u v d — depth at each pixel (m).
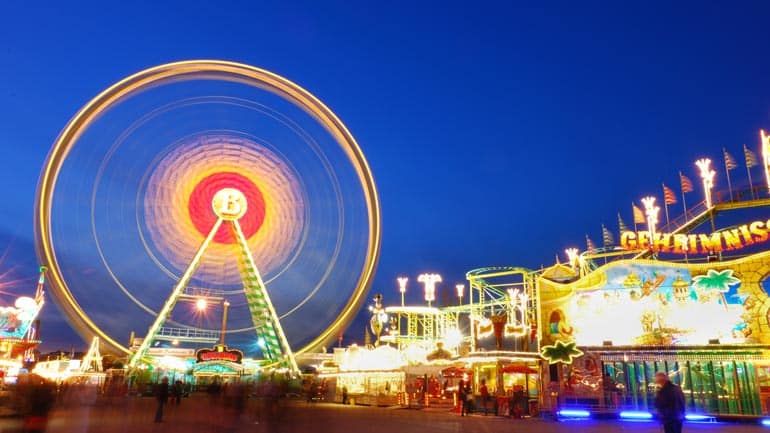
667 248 39.66
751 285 34.94
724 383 32.47
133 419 29.12
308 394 48.19
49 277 46.56
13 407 19.81
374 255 54.75
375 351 52.59
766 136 48.34
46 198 46.97
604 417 32.53
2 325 76.12
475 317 55.38
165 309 58.84
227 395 28.45
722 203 53.91
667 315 35.75
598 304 37.06
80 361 86.50
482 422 29.55
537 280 39.22
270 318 59.31
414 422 28.78
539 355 36.69
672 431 15.03
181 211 53.41
